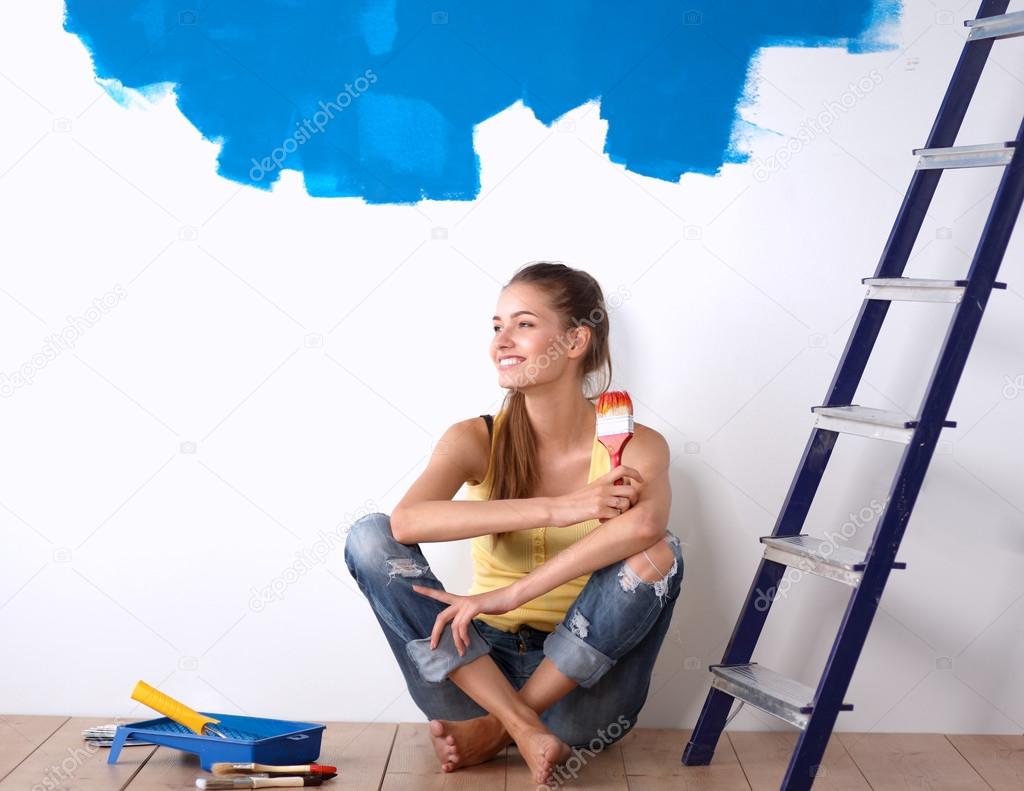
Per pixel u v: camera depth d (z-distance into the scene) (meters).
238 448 2.41
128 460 2.40
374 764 2.12
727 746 2.29
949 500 2.42
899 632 2.43
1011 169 1.93
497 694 1.99
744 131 2.38
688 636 2.43
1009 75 2.37
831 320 2.40
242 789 1.95
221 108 2.37
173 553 2.41
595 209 2.39
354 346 2.41
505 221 2.39
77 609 2.41
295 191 2.39
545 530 2.17
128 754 2.16
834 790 2.04
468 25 2.37
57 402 2.40
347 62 2.37
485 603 1.99
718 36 2.38
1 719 2.38
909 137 2.38
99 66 2.37
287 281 2.40
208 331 2.40
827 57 2.38
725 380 2.41
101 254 2.39
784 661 2.44
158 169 2.38
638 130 2.38
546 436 2.21
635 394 2.42
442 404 2.42
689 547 2.43
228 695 2.42
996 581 2.43
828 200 2.39
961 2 2.37
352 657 2.42
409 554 2.06
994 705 2.43
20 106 2.37
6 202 2.38
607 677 2.08
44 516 2.40
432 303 2.40
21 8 2.36
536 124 2.38
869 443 2.41
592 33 2.38
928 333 2.39
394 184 2.39
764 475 2.42
